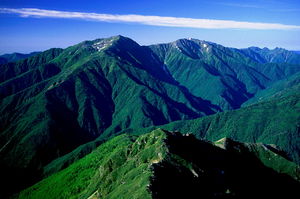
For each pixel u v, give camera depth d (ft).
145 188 410.31
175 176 472.03
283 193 613.93
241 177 602.44
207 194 470.80
